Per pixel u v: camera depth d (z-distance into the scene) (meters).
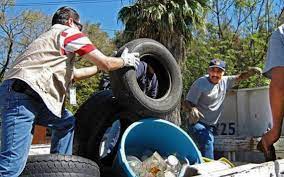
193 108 5.64
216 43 19.23
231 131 5.82
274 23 20.20
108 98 4.22
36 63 3.42
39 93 3.35
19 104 3.34
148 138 4.25
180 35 14.40
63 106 3.67
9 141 3.27
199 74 16.30
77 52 3.55
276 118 2.86
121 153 3.72
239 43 19.86
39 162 3.32
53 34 3.54
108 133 4.25
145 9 14.05
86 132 4.13
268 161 3.46
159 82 4.49
